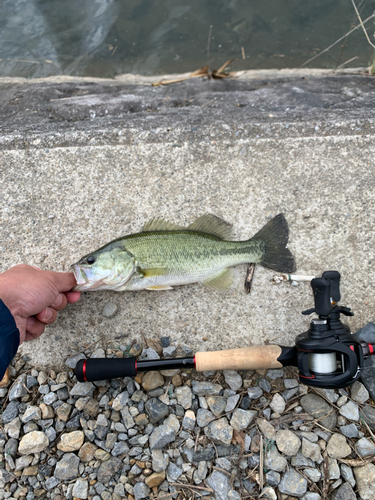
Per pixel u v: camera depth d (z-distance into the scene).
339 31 0.86
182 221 0.55
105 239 0.55
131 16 0.92
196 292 0.54
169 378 0.51
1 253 0.55
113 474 0.47
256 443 0.47
